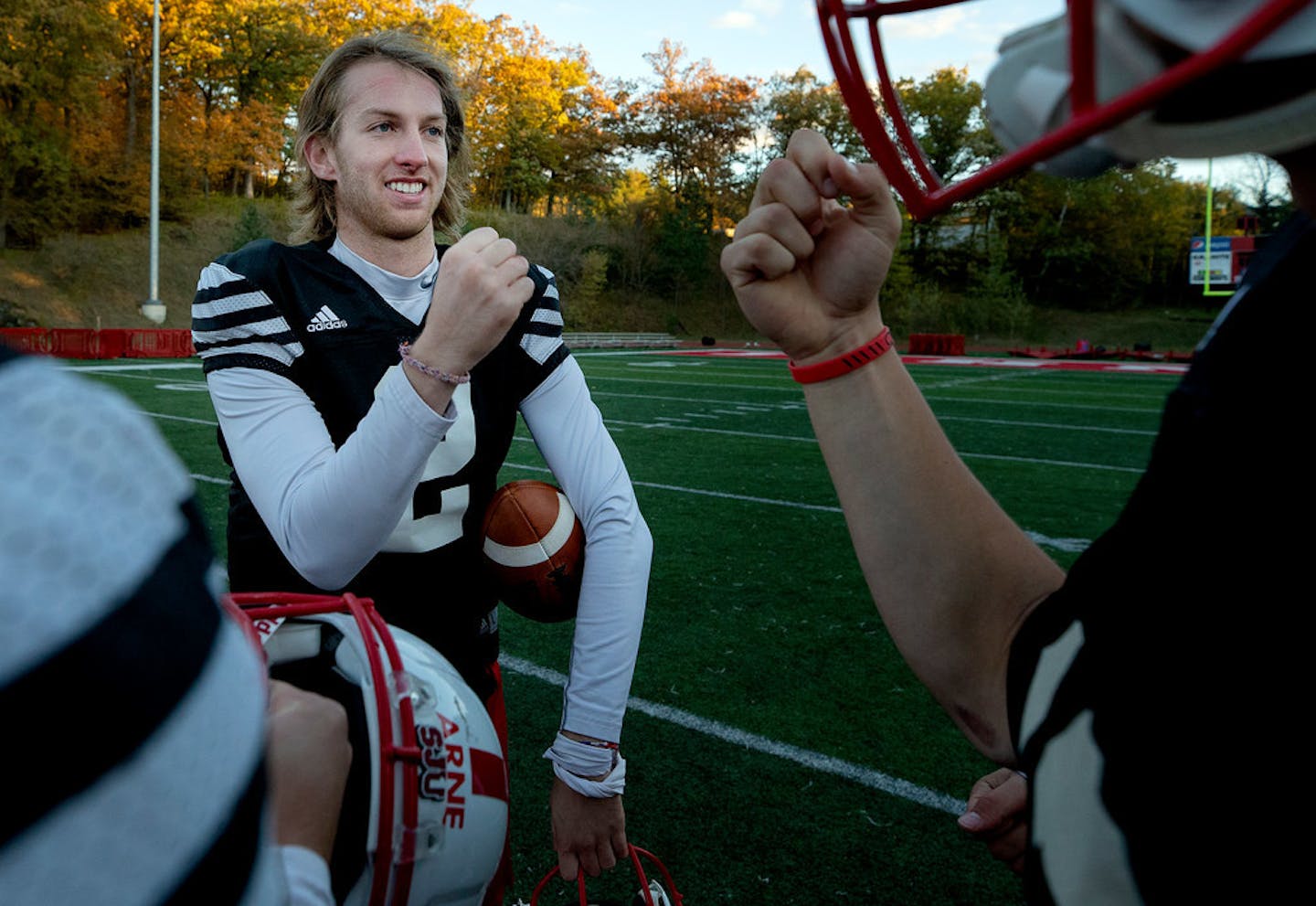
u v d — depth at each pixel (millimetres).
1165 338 42812
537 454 8539
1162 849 559
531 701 3273
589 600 1445
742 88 48469
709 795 2643
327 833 814
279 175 44250
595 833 1416
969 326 42844
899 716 3168
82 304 28953
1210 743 538
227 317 1414
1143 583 614
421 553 1464
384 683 938
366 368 1473
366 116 1492
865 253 896
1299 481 521
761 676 3506
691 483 7215
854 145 46594
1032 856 677
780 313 909
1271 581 521
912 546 901
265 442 1364
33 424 369
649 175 53656
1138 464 8328
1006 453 8891
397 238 1539
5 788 331
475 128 44656
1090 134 437
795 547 5344
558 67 49312
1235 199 44062
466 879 1021
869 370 921
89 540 363
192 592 402
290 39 38844
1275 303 567
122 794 353
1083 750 638
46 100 29109
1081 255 45719
